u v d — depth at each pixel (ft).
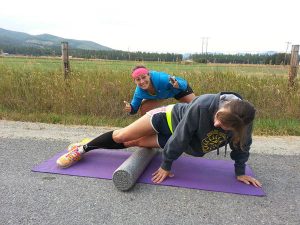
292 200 10.84
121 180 10.96
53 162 13.41
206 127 10.23
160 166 12.44
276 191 11.44
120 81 23.36
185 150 11.49
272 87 22.79
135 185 11.51
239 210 10.11
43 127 19.07
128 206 10.16
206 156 14.52
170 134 11.85
